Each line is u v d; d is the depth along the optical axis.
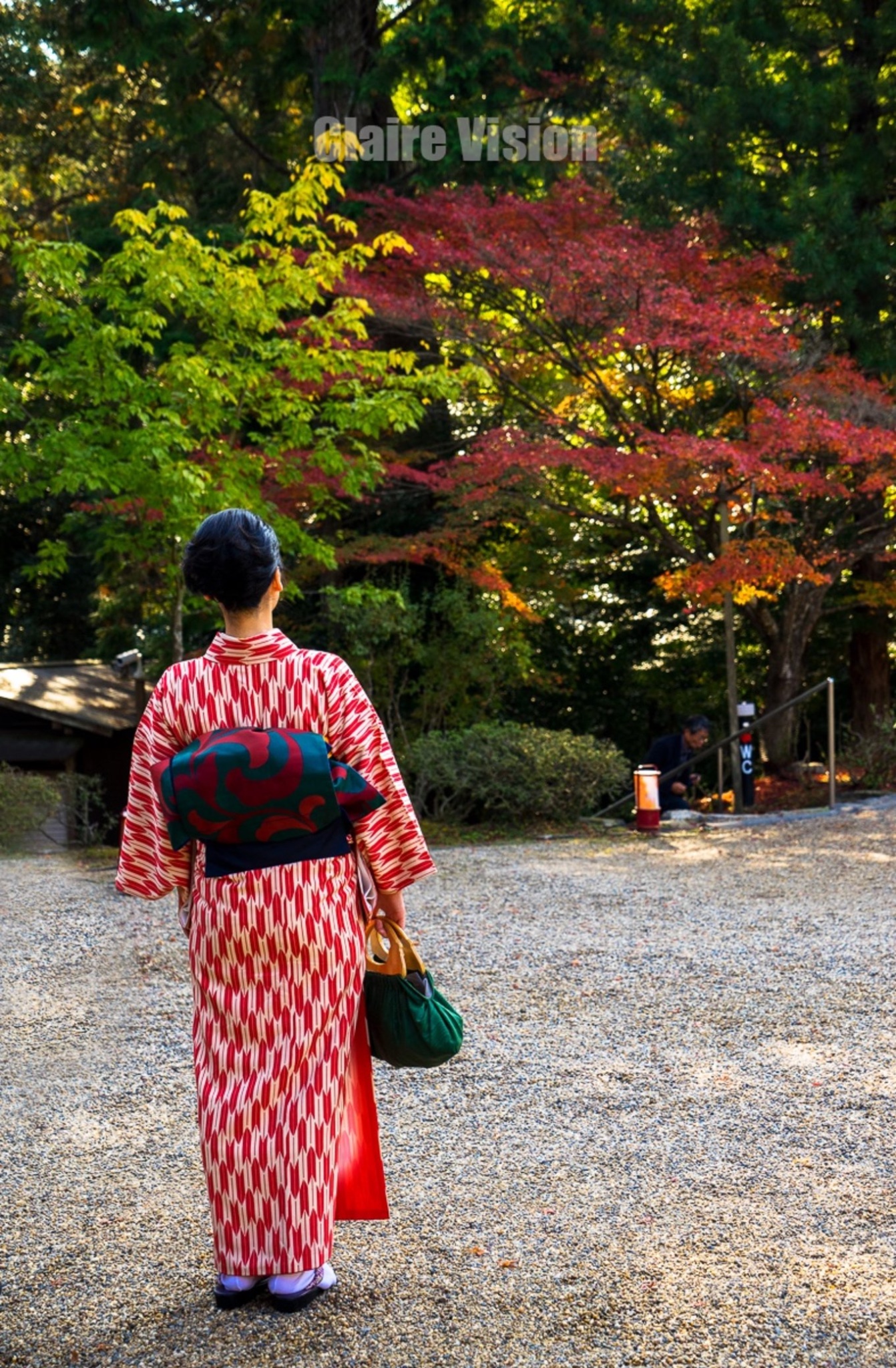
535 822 9.38
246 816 2.21
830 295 11.36
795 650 12.53
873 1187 2.88
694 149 11.58
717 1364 2.12
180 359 8.65
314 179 9.20
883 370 11.36
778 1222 2.71
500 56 12.85
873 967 4.91
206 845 2.27
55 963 5.27
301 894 2.24
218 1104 2.27
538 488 11.76
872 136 11.95
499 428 11.91
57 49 15.95
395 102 14.69
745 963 5.05
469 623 11.57
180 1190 2.95
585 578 14.99
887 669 13.78
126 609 17.97
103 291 8.66
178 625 9.83
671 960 5.13
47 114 17.14
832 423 9.40
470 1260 2.55
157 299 8.73
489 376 9.88
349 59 13.14
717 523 11.65
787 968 4.95
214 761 2.19
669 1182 2.94
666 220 11.73
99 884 7.14
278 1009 2.25
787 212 11.46
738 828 8.98
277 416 9.48
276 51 14.14
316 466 9.85
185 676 2.31
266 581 2.29
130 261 8.52
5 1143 3.28
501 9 14.79
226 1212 2.28
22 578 20.22
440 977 4.96
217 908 2.25
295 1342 2.22
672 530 13.91
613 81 13.80
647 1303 2.35
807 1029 4.14
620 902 6.39
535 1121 3.37
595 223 10.95
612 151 13.31
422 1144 3.21
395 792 2.35
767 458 10.13
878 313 11.72
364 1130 2.41
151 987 4.85
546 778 9.26
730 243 11.73
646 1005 4.48
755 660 15.50
